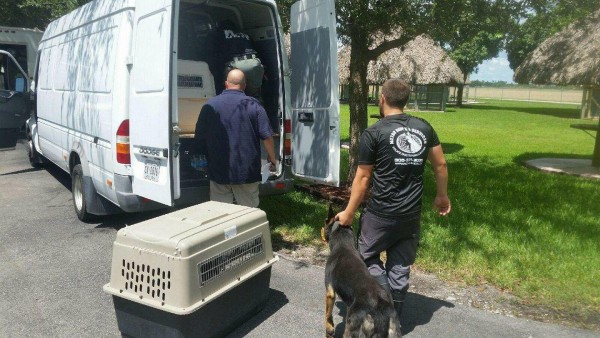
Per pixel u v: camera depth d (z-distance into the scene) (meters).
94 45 5.54
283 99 5.52
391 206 3.18
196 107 5.88
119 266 3.24
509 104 45.41
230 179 4.55
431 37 7.02
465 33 7.08
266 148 4.66
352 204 3.24
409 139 3.13
